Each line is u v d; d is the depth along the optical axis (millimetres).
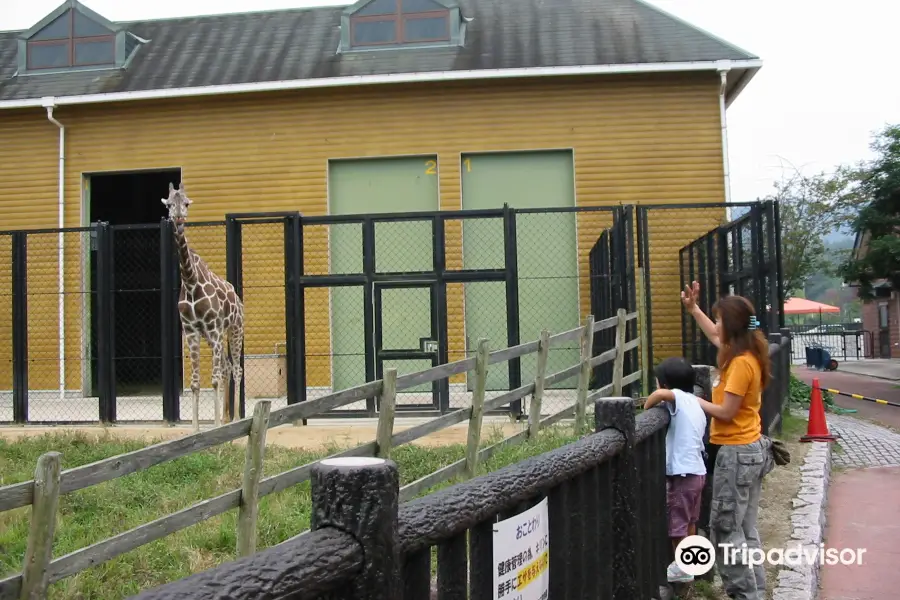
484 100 13461
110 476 3617
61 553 4660
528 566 2088
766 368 3955
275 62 14438
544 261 13031
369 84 13367
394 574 1405
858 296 21672
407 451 7270
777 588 4383
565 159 13484
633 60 13094
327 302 12328
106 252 9938
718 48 13352
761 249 9047
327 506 1388
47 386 12938
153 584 4410
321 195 13586
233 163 13719
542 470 2152
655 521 3498
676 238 12930
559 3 15875
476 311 12109
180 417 10805
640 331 9828
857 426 11492
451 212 9625
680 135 13172
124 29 15047
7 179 14000
